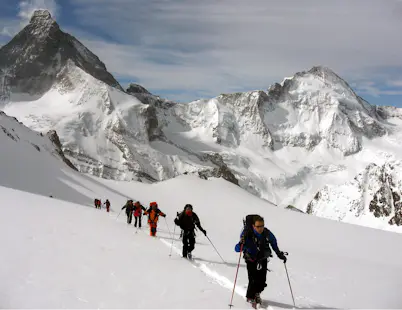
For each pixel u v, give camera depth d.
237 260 13.08
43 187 60.66
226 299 7.70
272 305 7.78
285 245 30.45
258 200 78.62
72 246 11.15
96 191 69.12
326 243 36.69
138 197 76.25
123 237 15.09
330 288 10.32
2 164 62.78
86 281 7.84
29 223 14.08
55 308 6.14
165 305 6.89
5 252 9.22
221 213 63.34
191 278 9.17
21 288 6.88
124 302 6.81
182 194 77.56
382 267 19.12
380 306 8.59
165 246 14.55
